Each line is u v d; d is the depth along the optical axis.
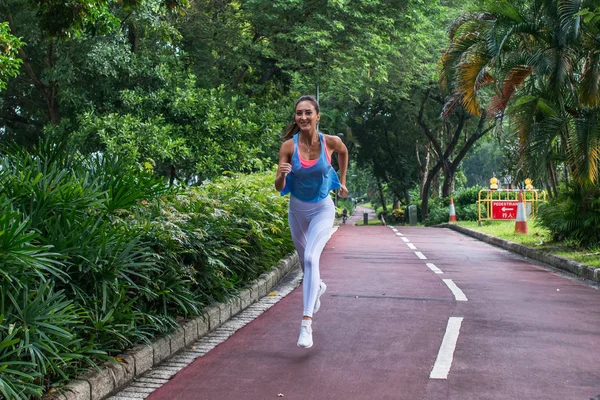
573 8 12.34
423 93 36.59
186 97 18.66
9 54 9.06
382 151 47.16
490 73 14.08
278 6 19.75
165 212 6.07
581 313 7.21
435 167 41.09
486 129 38.66
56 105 19.50
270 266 9.43
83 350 4.21
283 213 10.94
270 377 4.73
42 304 3.88
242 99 22.09
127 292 5.04
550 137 12.64
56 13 9.40
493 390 4.41
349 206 88.75
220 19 22.58
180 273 5.77
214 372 4.87
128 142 16.70
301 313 7.16
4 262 3.66
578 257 11.82
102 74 18.00
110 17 10.20
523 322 6.64
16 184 4.58
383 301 7.82
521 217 18.41
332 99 33.50
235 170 19.09
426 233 21.89
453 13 28.81
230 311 6.90
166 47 20.44
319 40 19.56
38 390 3.62
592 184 12.44
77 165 5.84
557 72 12.54
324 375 4.77
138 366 4.73
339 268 11.20
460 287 9.01
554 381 4.62
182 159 18.61
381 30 21.64
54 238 4.45
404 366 4.99
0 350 3.67
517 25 13.24
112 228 5.05
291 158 5.37
